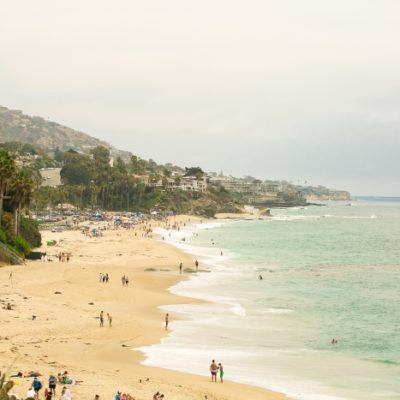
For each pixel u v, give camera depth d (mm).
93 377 40500
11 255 99438
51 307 65625
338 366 49562
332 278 105188
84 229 195500
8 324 55375
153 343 54781
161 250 144000
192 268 113312
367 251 160750
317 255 147750
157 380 42062
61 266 100062
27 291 74688
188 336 58375
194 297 81562
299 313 71625
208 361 49844
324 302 79875
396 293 88250
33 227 131375
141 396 36781
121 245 151875
